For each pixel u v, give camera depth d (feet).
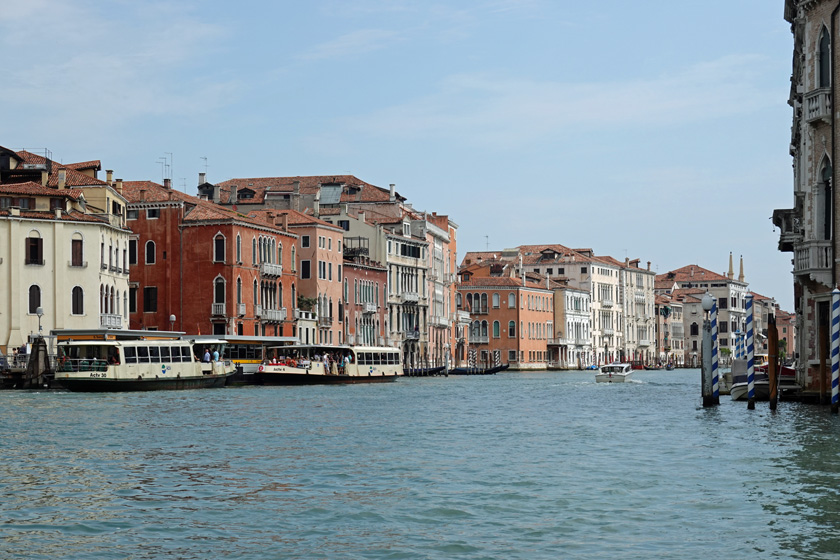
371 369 253.03
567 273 521.24
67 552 53.36
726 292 645.51
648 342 593.01
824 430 96.89
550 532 56.85
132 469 79.66
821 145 116.06
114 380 179.52
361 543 54.85
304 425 117.08
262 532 57.52
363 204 364.17
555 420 125.49
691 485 69.77
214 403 155.33
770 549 51.98
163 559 51.98
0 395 168.35
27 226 211.82
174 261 258.57
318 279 298.76
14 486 71.82
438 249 398.62
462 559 51.52
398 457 86.84
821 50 115.96
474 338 450.30
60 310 214.48
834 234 113.09
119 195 245.04
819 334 115.85
